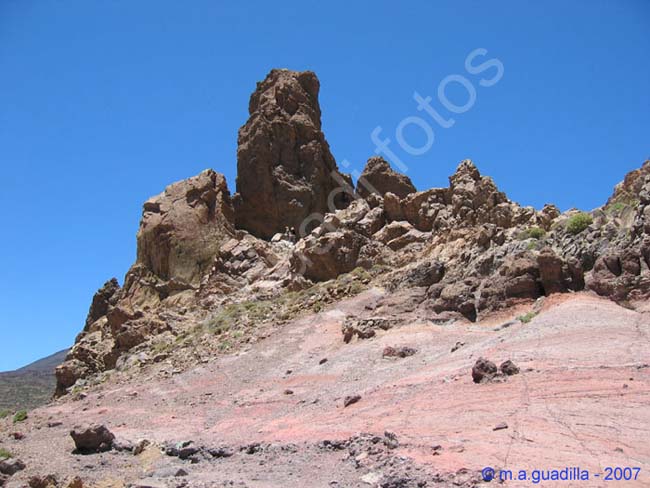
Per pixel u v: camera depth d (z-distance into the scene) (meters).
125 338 48.88
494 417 16.53
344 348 31.91
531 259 30.55
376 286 41.28
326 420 20.62
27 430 29.44
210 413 26.44
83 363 51.75
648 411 15.23
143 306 54.41
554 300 27.80
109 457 21.44
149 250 57.25
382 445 16.08
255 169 61.50
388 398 21.14
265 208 60.69
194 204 57.88
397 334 30.73
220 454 19.62
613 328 22.88
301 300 43.62
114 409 30.91
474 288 32.25
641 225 27.86
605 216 32.06
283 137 62.84
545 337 23.31
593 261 29.81
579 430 14.77
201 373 34.50
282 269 50.62
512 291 29.83
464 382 20.27
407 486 13.23
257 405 26.00
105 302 62.94
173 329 47.41
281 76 66.12
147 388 34.62
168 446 21.31
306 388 27.00
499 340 24.80
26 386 83.44
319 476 15.34
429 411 18.30
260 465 17.48
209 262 55.25
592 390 17.12
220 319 44.91
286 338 36.88
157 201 59.25
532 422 15.67
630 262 27.00
